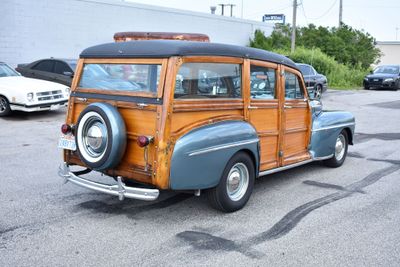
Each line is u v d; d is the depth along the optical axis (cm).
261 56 563
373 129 1236
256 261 409
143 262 402
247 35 2950
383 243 456
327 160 769
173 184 457
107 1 1983
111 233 465
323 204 577
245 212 538
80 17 1897
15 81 1252
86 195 585
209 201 523
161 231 473
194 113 479
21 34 1727
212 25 2617
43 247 428
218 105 503
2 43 1686
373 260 418
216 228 485
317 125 698
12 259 402
